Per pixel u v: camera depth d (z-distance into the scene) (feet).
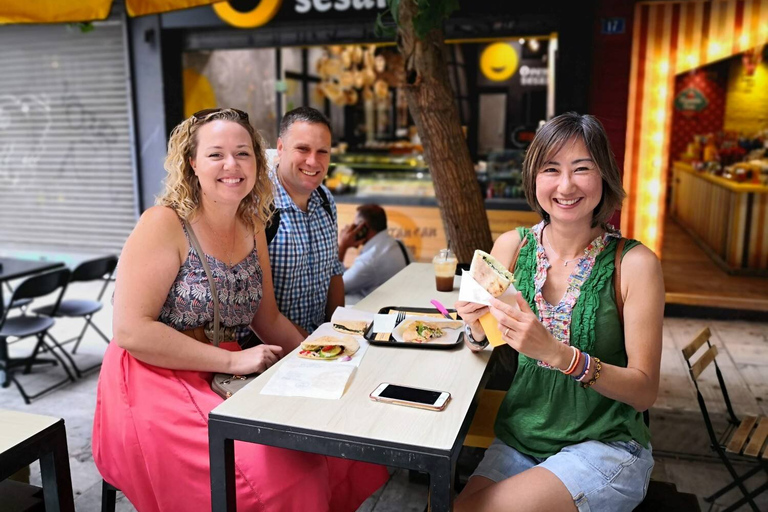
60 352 15.97
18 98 23.44
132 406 6.54
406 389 5.65
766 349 15.70
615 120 17.83
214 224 7.08
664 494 6.47
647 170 18.44
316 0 19.11
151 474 6.43
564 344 5.57
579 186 5.82
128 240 6.68
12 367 14.48
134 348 6.52
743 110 37.29
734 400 12.62
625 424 5.99
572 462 5.77
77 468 10.33
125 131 22.20
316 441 4.97
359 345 6.75
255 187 7.47
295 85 27.55
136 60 21.13
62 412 12.46
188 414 6.31
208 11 19.97
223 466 5.31
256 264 7.54
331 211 9.55
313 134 8.56
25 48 22.86
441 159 10.98
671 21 17.42
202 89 22.62
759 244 22.17
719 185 24.54
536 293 6.25
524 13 17.70
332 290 10.11
